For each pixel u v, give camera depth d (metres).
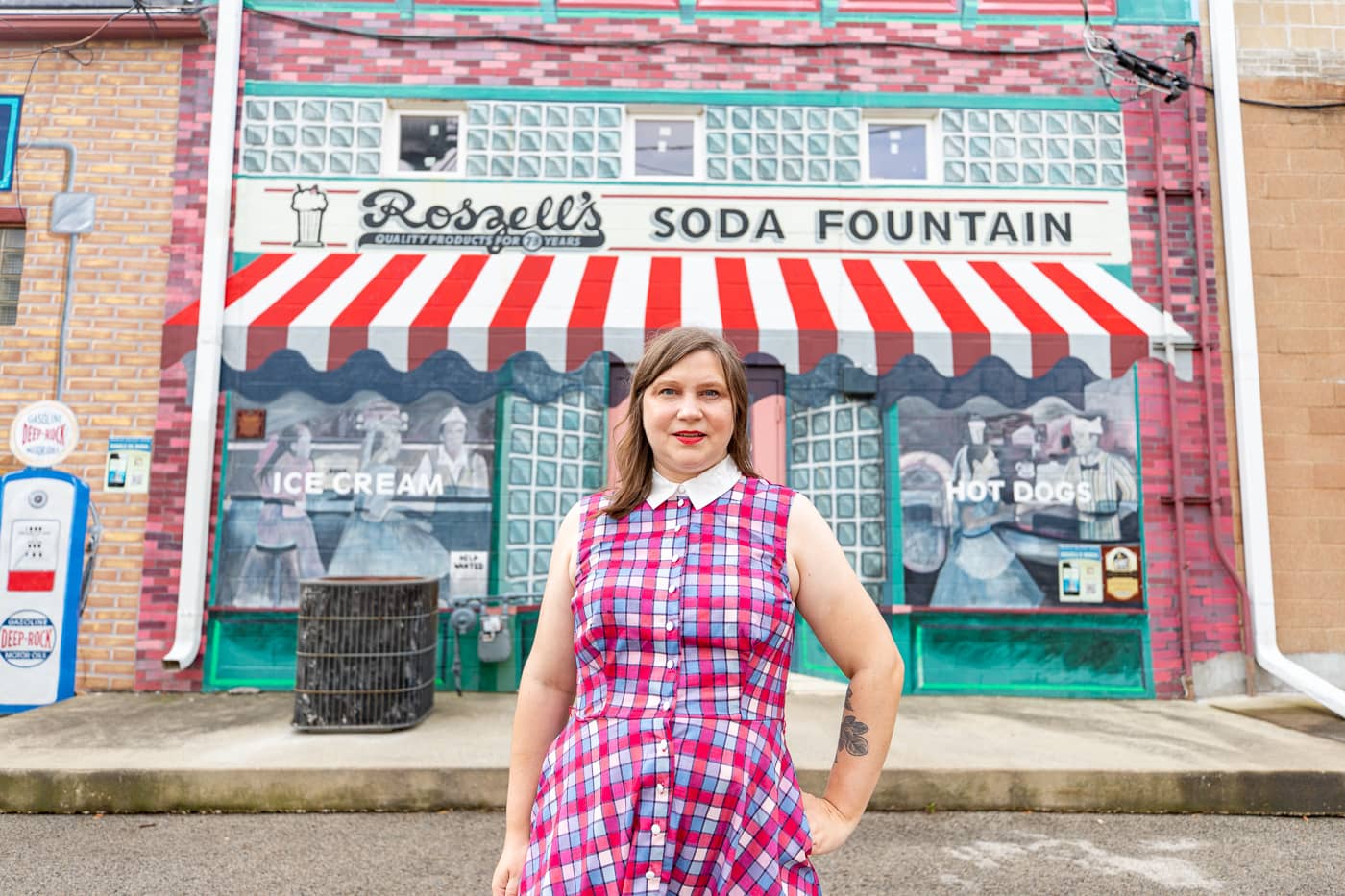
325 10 7.57
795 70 7.66
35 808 4.58
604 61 7.63
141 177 7.32
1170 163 7.55
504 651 6.65
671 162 7.69
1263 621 6.90
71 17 7.29
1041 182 7.55
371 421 7.07
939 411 7.16
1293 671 6.59
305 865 3.87
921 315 7.12
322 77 7.52
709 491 1.68
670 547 1.60
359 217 7.41
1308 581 7.08
